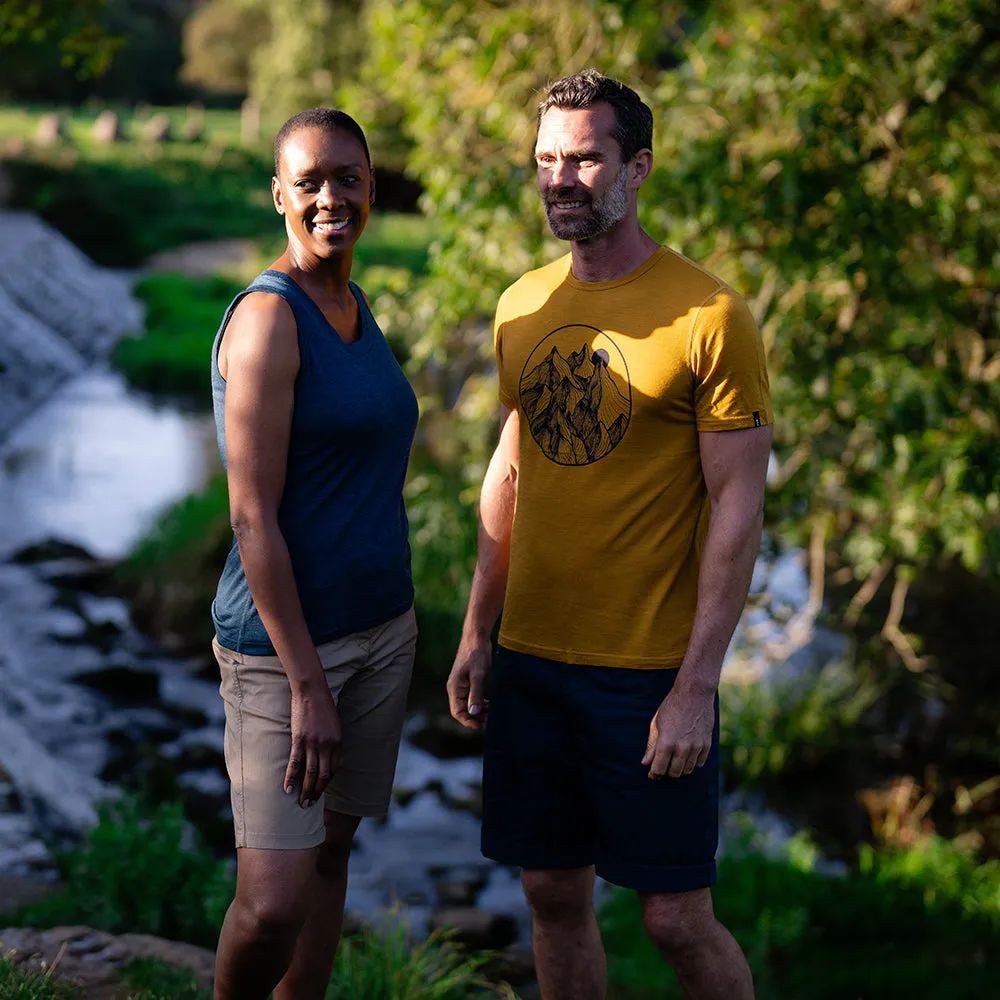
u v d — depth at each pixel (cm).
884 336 604
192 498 1164
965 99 594
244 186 3484
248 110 4372
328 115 237
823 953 609
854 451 617
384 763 261
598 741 255
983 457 561
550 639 261
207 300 2364
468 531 764
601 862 261
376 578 247
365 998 370
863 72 555
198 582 1029
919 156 583
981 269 600
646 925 256
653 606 251
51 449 1477
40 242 2200
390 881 673
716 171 550
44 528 1188
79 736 804
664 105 601
